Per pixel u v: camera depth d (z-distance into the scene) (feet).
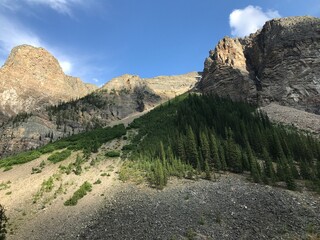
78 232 135.74
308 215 135.95
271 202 152.15
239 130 308.60
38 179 235.20
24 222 155.33
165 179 199.21
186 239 118.01
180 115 386.93
